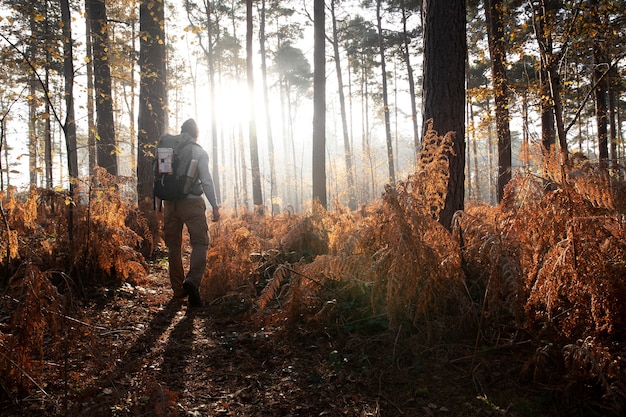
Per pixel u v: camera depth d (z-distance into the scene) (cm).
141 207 727
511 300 302
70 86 462
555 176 342
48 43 463
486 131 1150
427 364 302
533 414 250
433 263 325
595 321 265
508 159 1099
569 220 278
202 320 404
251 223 708
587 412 246
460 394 271
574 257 272
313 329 360
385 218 337
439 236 346
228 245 506
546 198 309
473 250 348
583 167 328
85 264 471
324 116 1088
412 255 314
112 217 491
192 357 323
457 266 341
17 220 469
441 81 425
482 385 277
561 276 275
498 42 1000
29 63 418
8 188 491
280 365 312
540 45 712
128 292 468
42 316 256
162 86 823
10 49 437
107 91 816
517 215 319
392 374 295
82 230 468
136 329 372
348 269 350
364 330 345
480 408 257
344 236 437
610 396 238
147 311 423
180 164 450
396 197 332
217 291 474
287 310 360
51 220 503
